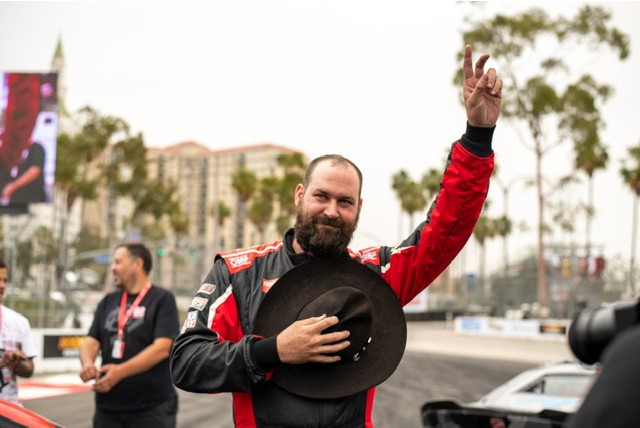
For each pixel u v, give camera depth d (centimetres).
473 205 245
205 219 16125
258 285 241
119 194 4941
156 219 5194
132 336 470
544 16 3325
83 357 468
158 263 3659
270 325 228
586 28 3259
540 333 3381
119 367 447
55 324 2520
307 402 224
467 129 243
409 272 252
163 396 463
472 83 243
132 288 482
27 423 252
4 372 432
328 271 236
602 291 3638
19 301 2753
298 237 245
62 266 4081
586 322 102
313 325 210
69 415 964
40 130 2109
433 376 1841
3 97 2125
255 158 15900
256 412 225
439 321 5331
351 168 243
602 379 90
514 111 3556
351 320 220
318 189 239
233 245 15488
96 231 6794
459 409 466
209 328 233
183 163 16512
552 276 3900
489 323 3669
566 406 568
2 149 2117
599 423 88
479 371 2041
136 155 4850
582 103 3456
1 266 446
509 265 4394
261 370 214
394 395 1370
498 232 6781
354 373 227
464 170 241
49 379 1370
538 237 3853
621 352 90
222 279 243
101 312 486
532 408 577
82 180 4775
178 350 229
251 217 7162
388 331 235
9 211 2100
